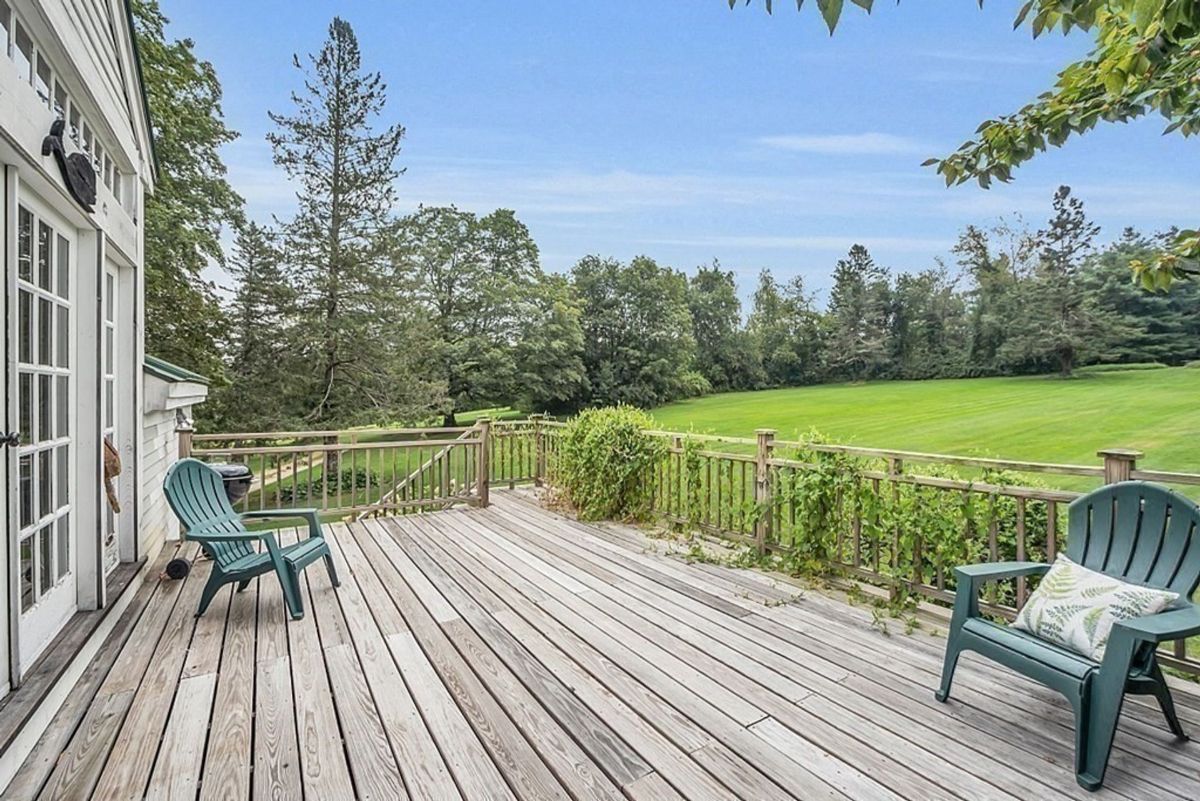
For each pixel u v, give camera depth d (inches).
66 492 115.5
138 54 149.9
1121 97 113.6
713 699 98.3
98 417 122.6
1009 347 1091.9
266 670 108.1
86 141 125.7
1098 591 88.4
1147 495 93.3
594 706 96.2
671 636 123.5
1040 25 88.7
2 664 85.0
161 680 104.0
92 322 123.1
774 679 105.0
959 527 130.8
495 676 106.2
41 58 100.3
